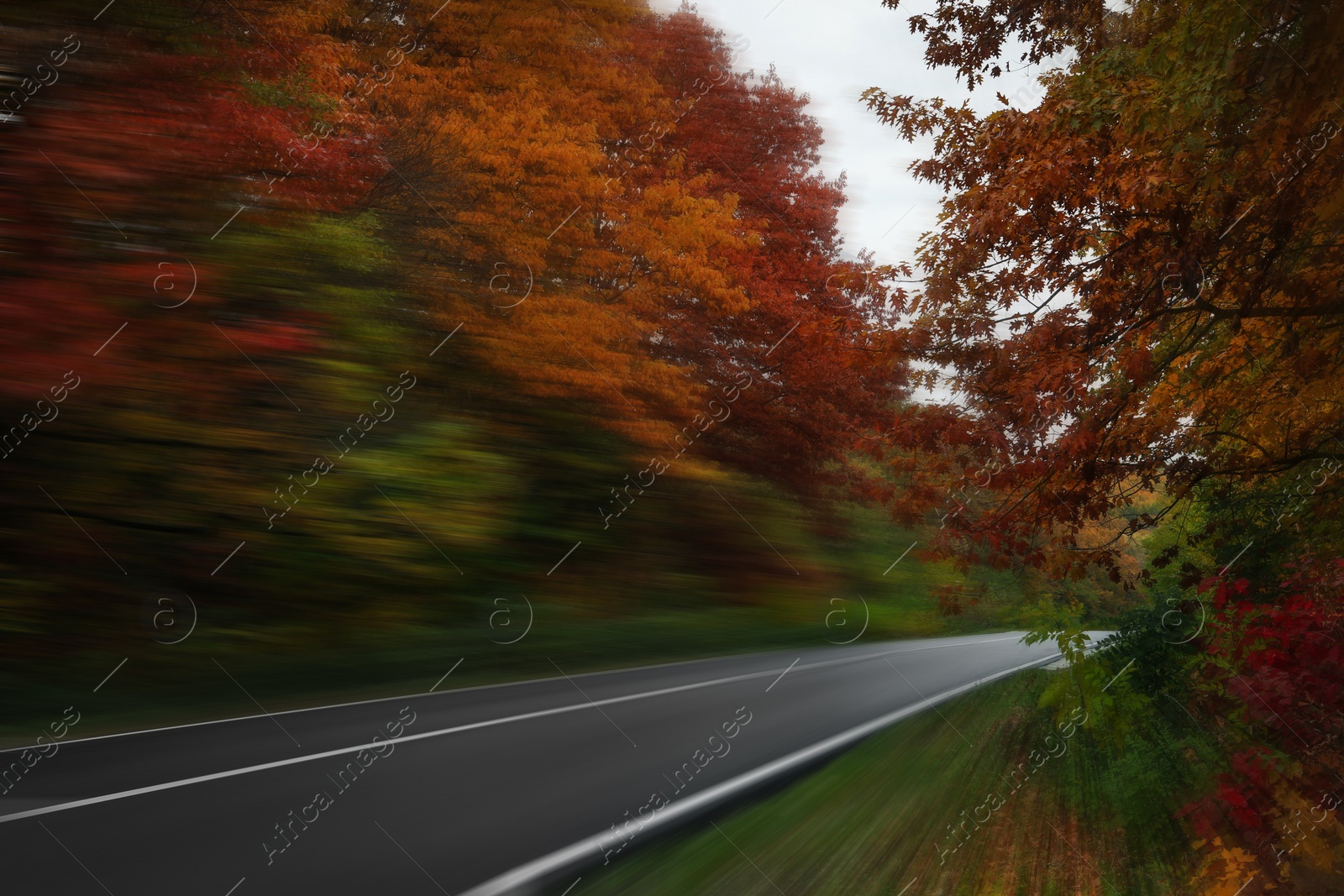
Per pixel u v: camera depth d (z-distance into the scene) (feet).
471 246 46.11
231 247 33.09
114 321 28.71
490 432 45.50
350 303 38.58
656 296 57.26
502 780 21.93
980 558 29.78
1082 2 30.14
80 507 27.66
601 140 55.36
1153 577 30.53
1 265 27.55
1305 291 22.20
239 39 38.45
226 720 25.61
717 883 15.97
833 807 21.03
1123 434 26.63
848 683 42.86
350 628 33.01
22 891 14.17
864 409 69.21
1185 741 24.20
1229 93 19.58
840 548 76.02
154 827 17.24
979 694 40.88
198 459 29.99
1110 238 25.90
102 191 29.40
